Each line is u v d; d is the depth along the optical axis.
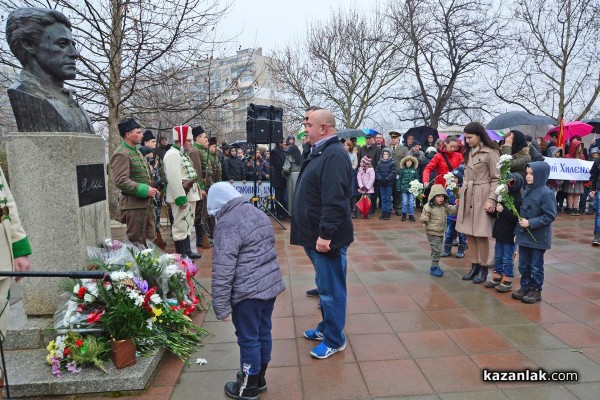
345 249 3.19
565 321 3.79
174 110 8.23
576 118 16.02
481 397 2.68
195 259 6.27
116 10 7.34
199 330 3.61
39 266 3.39
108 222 4.06
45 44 3.46
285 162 9.36
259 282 2.58
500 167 4.27
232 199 2.62
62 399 2.76
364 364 3.12
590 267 5.48
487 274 5.04
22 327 3.30
